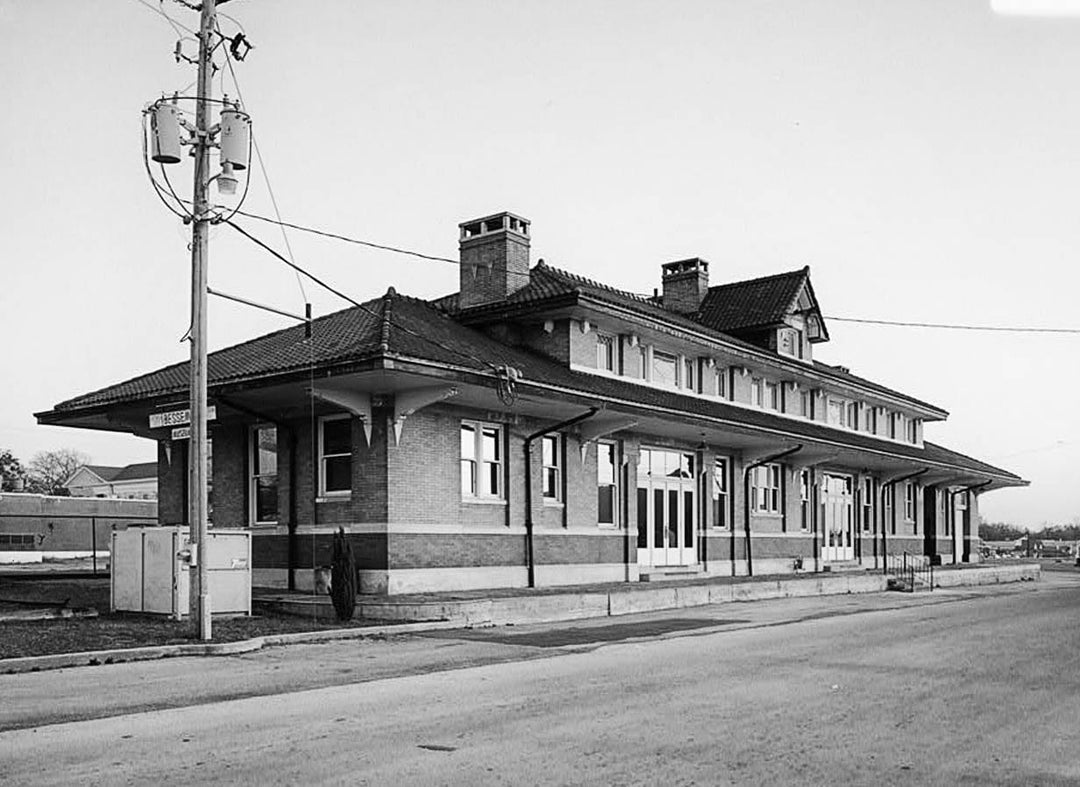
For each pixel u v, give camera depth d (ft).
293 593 71.26
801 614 77.20
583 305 82.84
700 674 43.52
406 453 69.97
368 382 65.46
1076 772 26.30
